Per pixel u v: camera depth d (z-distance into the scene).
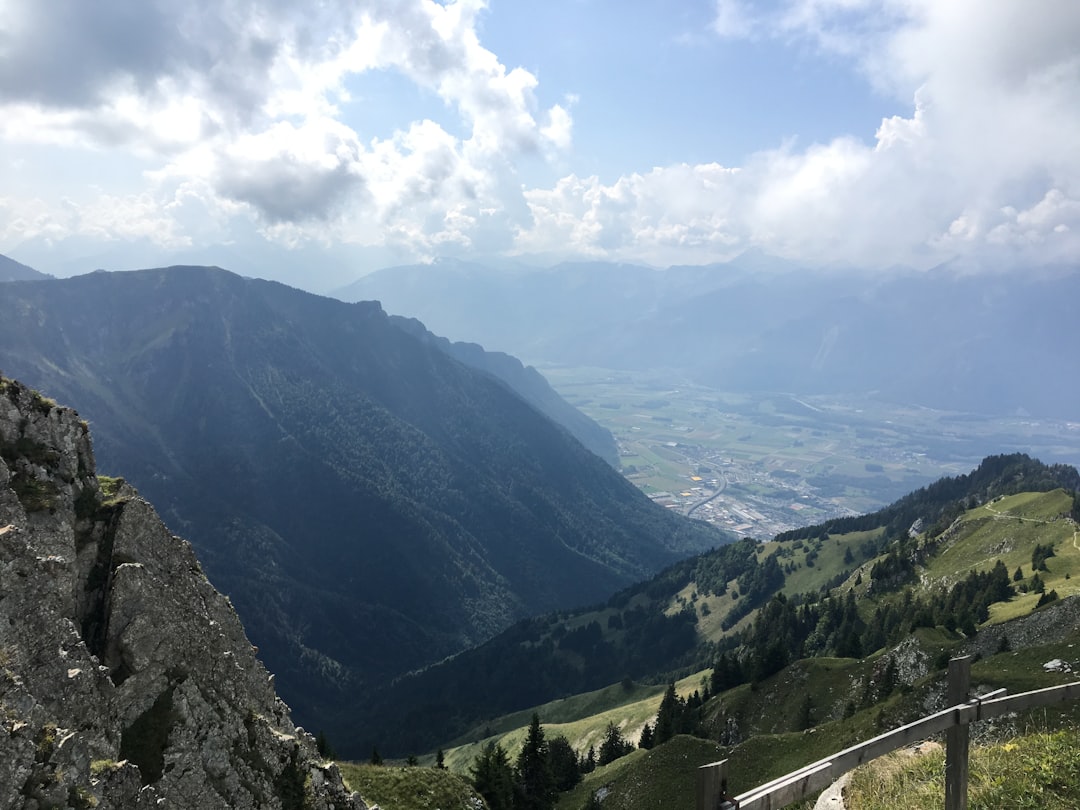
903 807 19.70
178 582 35.09
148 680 30.72
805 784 10.98
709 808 9.27
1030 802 17.70
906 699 83.06
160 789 28.70
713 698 140.62
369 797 61.53
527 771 91.75
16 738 21.61
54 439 32.62
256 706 37.38
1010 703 14.45
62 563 28.81
